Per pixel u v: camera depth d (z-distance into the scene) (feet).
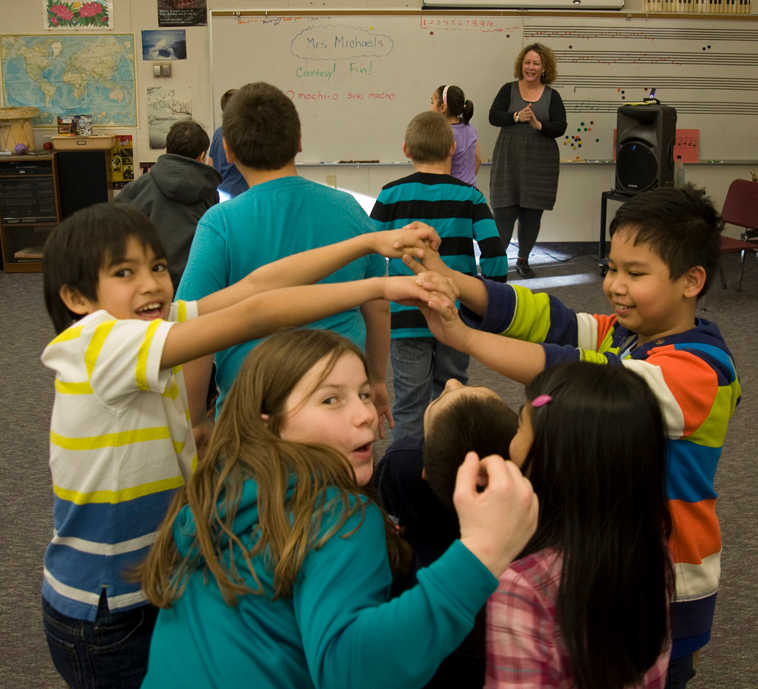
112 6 23.24
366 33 22.81
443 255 9.85
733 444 11.51
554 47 23.16
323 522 2.67
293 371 3.02
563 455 2.85
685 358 3.56
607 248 24.86
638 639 2.93
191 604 2.88
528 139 21.07
